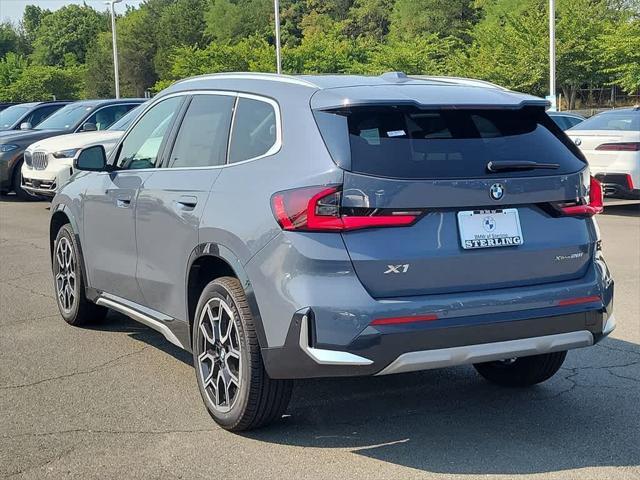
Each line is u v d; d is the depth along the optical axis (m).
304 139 4.10
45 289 8.15
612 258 9.48
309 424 4.56
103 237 5.80
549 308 4.12
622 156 12.63
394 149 3.98
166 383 5.25
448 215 3.97
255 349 4.13
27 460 4.06
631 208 14.42
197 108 5.07
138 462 4.04
